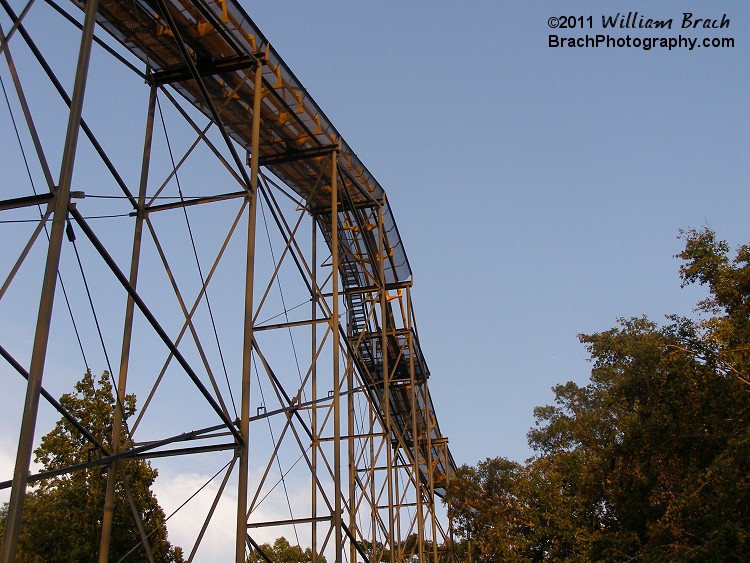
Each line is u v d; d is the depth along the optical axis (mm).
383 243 33844
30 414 9672
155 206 18438
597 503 32656
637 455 26516
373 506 34469
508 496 43250
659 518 27375
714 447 24359
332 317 23594
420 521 35531
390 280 37594
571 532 31734
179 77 20141
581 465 33844
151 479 28641
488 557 40375
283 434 21359
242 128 24203
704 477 23297
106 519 15711
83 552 25562
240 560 15242
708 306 25953
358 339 32812
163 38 19406
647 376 25938
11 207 12078
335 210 25219
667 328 26375
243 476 15820
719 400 23891
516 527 38938
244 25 20094
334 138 25938
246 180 18391
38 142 12344
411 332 36375
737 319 24062
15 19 13844
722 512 22297
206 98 17250
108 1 17984
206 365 16906
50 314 10195
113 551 26594
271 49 21234
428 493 42906
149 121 19828
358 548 23609
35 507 27609
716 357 24531
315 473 21516
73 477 27297
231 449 15984
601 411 36062
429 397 43688
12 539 9156
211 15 18656
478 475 45969
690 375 24203
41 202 12094
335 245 24750
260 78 20109
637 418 27156
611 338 28516
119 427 16547
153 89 20188
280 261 23094
